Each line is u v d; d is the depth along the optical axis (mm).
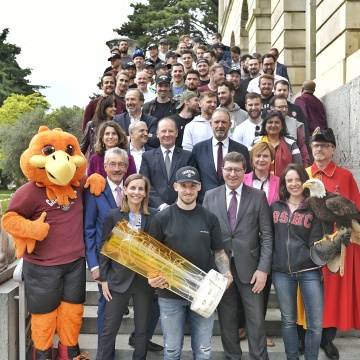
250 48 17312
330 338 4922
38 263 4336
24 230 4191
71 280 4434
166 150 5656
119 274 4379
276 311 5664
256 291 4426
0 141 27094
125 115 6949
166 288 4070
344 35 7816
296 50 12242
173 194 5539
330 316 4848
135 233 4098
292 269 4348
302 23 12234
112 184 4867
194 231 4090
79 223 4543
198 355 4109
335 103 7797
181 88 9523
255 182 5082
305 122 7031
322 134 4973
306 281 4352
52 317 4383
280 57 12625
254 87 8664
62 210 4445
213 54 11625
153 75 11641
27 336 4910
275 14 13156
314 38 11258
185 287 3977
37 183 4406
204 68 9891
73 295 4430
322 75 8789
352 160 7117
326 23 8719
